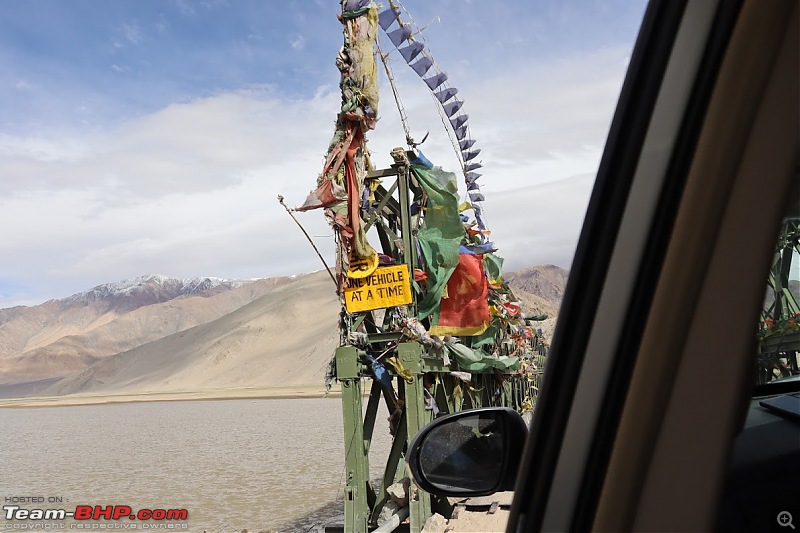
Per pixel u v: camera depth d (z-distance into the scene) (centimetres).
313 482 2303
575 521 142
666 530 125
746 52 124
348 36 949
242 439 4384
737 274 123
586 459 142
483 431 225
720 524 162
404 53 1131
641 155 138
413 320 975
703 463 122
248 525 1595
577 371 147
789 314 201
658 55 137
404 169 1028
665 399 128
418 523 923
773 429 191
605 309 142
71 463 3400
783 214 120
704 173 128
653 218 136
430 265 1064
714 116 127
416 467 231
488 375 1477
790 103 120
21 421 8912
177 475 2712
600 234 145
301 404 9375
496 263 1445
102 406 13538
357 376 967
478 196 1469
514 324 1541
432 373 1095
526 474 156
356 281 983
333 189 935
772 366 224
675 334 129
